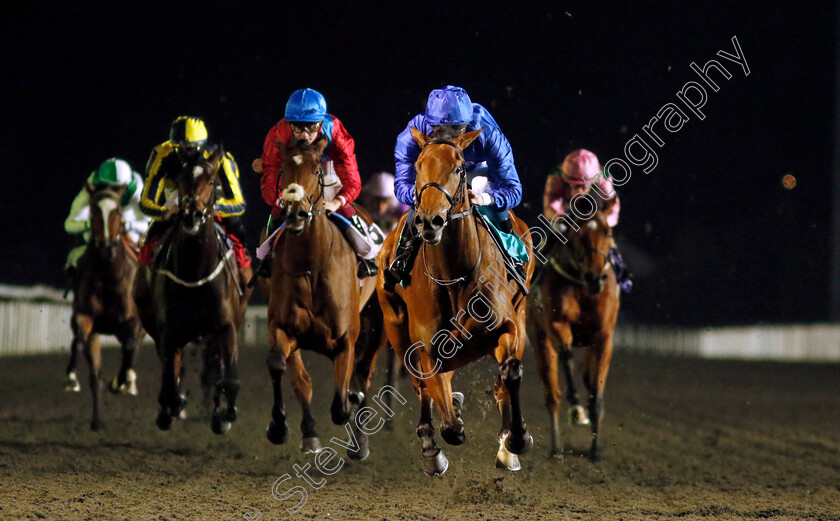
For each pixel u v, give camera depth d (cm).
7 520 487
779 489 634
